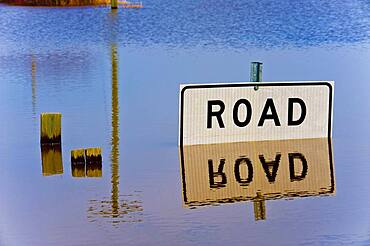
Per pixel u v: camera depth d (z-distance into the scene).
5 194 16.23
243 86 19.27
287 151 19.27
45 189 16.58
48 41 46.69
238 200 15.70
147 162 18.64
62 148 20.19
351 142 20.44
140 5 68.75
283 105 19.64
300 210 15.00
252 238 13.40
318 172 17.75
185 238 13.41
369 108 25.16
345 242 13.21
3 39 47.97
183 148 19.36
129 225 14.12
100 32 50.91
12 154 19.58
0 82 30.78
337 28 53.81
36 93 28.03
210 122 19.31
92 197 15.96
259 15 62.66
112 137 21.28
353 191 16.30
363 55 38.94
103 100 26.48
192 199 15.72
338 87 28.98
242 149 19.28
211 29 53.12
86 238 13.44
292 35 49.91
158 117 23.75
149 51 41.16
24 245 13.12
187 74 32.09
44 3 69.19
